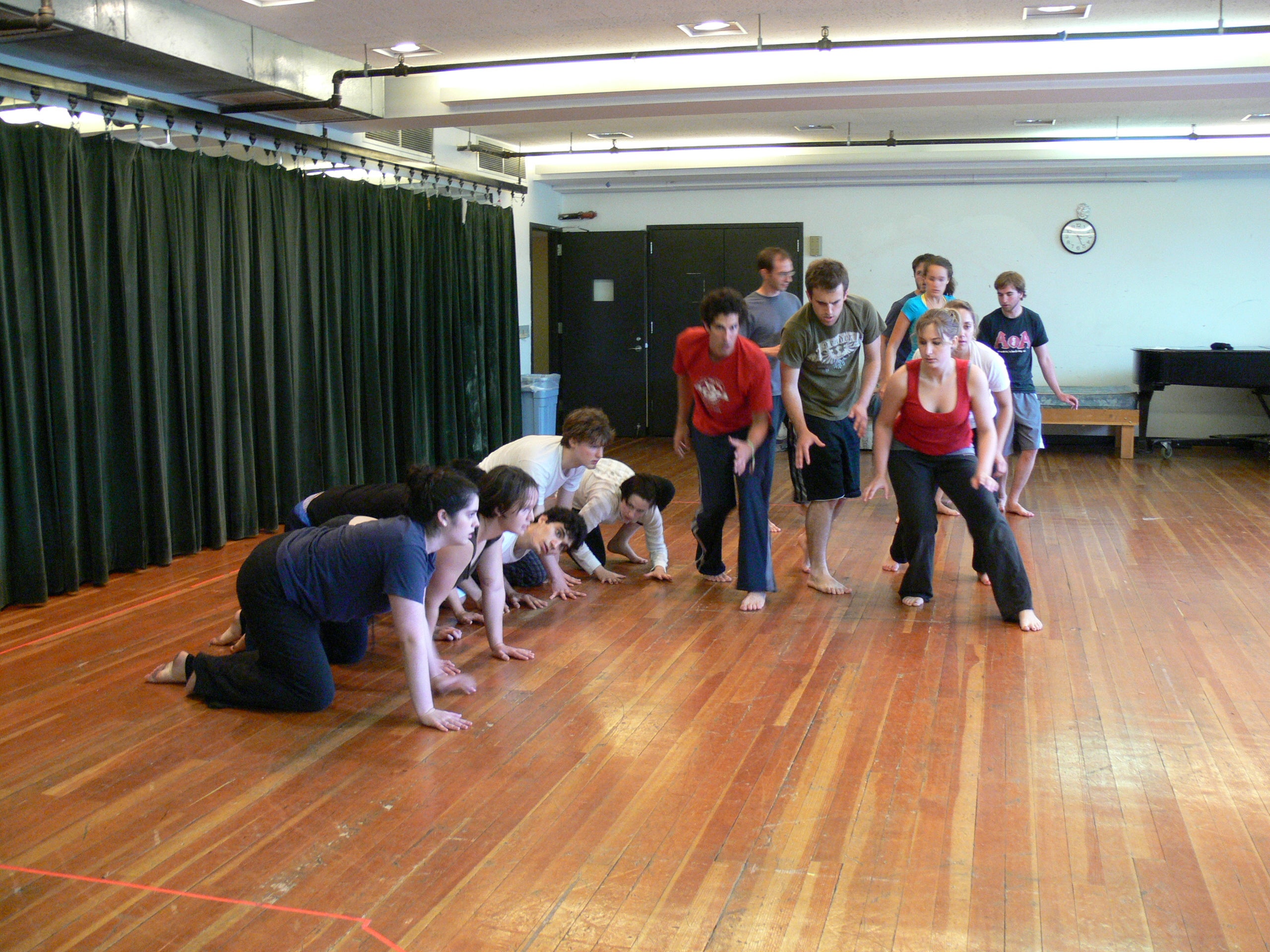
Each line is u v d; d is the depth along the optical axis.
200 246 5.67
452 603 4.30
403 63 6.16
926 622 4.39
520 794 2.80
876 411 6.66
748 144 9.63
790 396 4.54
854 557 5.61
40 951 2.12
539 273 11.90
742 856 2.47
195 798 2.79
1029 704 3.44
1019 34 5.84
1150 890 2.31
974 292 10.97
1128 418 9.64
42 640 4.21
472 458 8.61
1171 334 10.67
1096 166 9.83
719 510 4.83
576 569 5.40
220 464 5.89
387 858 2.47
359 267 7.03
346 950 2.12
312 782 2.88
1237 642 4.08
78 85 4.89
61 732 3.24
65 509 4.88
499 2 5.19
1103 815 2.66
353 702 3.47
